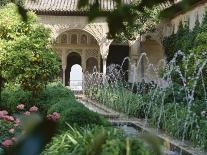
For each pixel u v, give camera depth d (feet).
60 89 52.65
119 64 115.65
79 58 120.98
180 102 50.21
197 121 36.76
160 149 2.66
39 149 2.44
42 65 45.80
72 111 28.02
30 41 45.21
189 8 3.25
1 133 26.43
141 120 50.14
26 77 45.37
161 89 54.75
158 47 108.17
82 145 18.47
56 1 104.12
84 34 114.01
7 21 45.39
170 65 66.85
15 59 44.68
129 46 111.45
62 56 113.80
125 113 56.44
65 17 104.22
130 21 3.39
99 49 114.21
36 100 47.50
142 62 108.27
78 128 25.57
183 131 36.63
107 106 67.87
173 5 3.31
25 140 2.45
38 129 2.47
